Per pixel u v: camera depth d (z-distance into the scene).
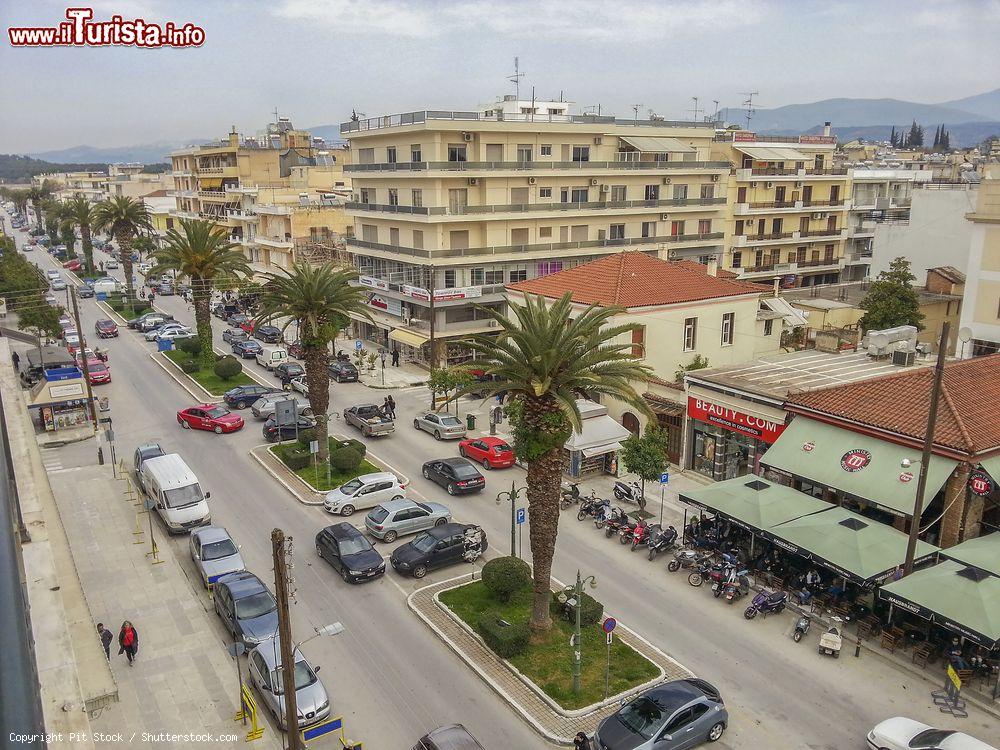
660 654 22.36
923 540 26.00
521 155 59.22
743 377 34.38
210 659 22.08
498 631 22.17
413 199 58.12
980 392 28.47
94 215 83.12
